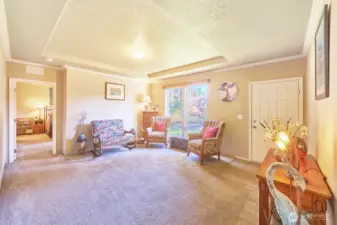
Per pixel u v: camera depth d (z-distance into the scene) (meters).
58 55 3.59
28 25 2.17
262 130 3.74
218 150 3.94
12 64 3.75
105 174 3.12
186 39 2.80
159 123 5.48
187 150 4.49
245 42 2.64
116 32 2.56
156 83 6.16
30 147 5.08
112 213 1.99
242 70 4.04
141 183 2.77
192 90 5.27
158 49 3.27
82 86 4.60
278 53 3.12
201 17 1.96
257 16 1.92
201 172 3.24
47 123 7.38
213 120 4.37
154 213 2.00
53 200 2.23
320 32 1.61
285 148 1.66
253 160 3.88
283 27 2.15
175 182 2.81
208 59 3.94
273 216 1.37
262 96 3.74
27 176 2.98
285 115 3.43
